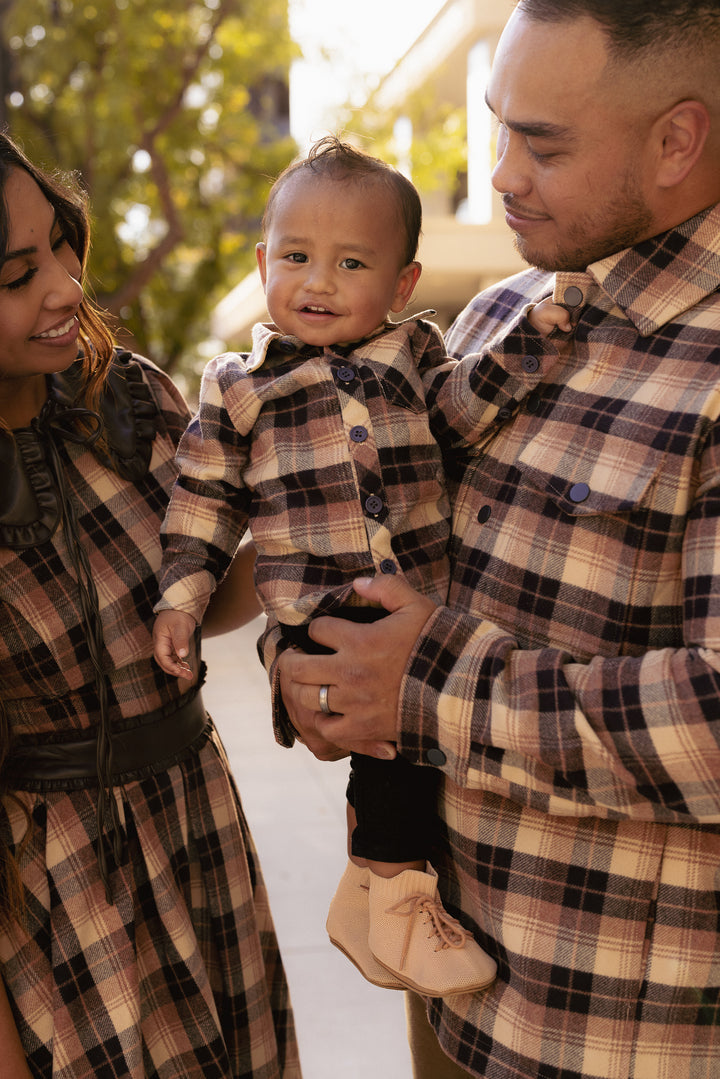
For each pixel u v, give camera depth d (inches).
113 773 66.2
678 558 53.1
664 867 54.3
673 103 51.9
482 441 63.1
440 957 57.6
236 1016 72.2
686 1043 54.3
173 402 75.6
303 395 65.9
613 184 54.1
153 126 530.3
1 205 56.9
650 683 48.7
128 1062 63.2
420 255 385.4
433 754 54.9
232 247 614.9
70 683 64.9
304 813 167.6
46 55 516.1
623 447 53.9
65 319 60.6
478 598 58.9
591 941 54.7
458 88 555.8
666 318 54.9
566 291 58.3
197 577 66.7
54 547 64.4
